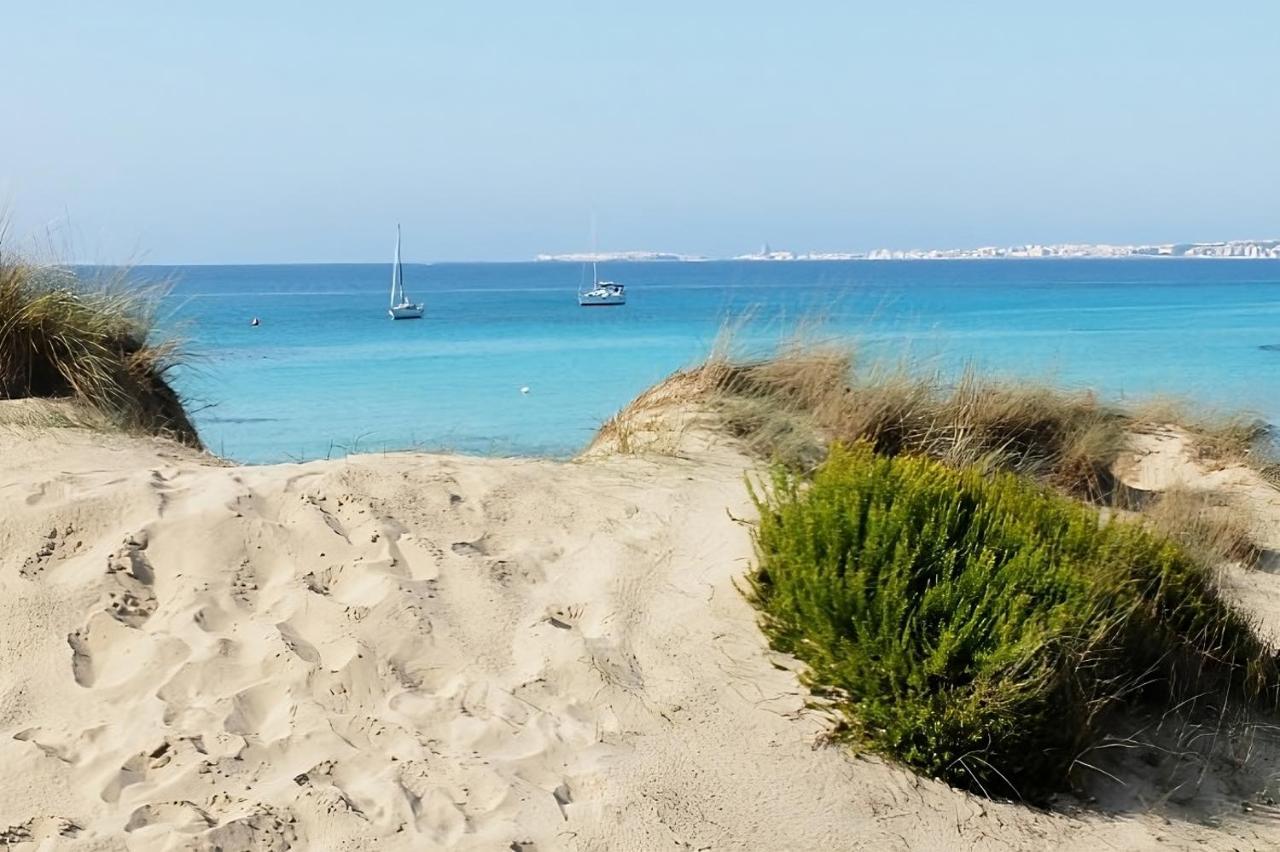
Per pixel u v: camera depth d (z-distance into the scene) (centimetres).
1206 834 454
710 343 1157
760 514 586
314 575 521
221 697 435
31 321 789
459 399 2292
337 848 365
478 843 373
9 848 352
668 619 524
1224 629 592
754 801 420
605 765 425
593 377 2758
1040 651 465
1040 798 459
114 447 691
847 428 862
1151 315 5228
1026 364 1563
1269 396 2000
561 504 621
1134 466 1018
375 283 15350
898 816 427
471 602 513
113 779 387
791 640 504
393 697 449
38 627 468
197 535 527
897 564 484
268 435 1770
